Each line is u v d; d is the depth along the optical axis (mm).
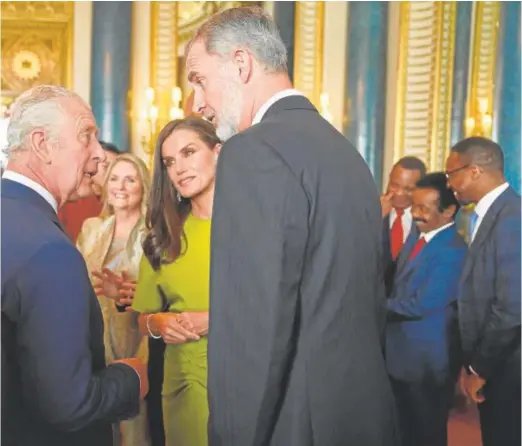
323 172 1006
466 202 1646
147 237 1648
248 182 975
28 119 1167
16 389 1058
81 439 1166
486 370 1649
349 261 1032
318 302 1005
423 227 1653
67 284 1036
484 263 1638
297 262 975
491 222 1633
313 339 1010
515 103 1638
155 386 1683
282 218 958
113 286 1652
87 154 1233
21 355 1040
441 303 1656
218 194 999
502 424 1651
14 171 1160
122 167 1628
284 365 988
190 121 1629
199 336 1654
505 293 1629
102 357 1178
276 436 1010
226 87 1147
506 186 1640
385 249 1668
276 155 979
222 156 1016
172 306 1659
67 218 1626
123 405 1166
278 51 1147
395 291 1668
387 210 1659
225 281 979
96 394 1074
